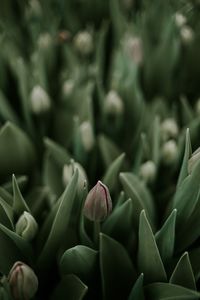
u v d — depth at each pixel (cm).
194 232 79
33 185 96
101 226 80
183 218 79
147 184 88
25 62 112
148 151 90
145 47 107
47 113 98
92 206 72
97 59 105
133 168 92
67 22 118
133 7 121
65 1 117
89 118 94
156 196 88
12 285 72
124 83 99
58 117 100
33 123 99
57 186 90
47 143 90
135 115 98
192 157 74
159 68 107
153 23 115
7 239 78
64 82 103
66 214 75
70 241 82
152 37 115
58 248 78
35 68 103
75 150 92
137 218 81
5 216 77
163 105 100
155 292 76
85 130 89
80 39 108
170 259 78
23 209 78
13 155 94
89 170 93
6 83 103
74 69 105
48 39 107
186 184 76
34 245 80
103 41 112
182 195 78
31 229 76
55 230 76
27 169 96
